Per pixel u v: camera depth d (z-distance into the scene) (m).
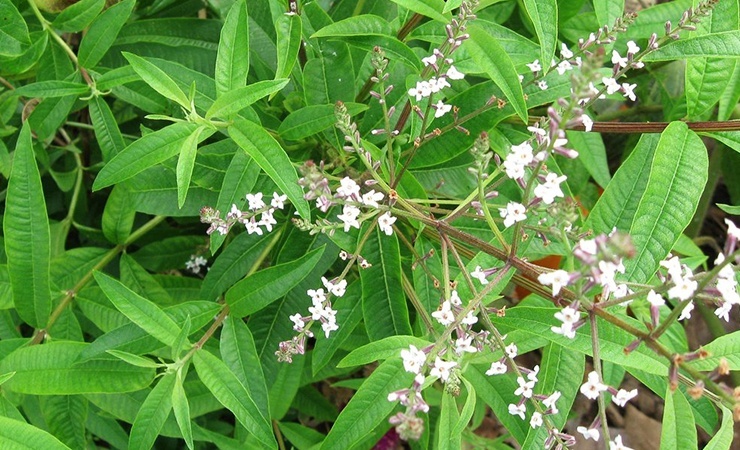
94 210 0.54
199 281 0.47
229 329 0.35
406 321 0.36
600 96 0.32
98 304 0.39
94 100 0.38
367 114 0.39
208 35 0.46
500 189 0.41
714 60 0.35
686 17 0.30
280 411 0.45
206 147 0.38
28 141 0.32
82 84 0.37
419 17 0.37
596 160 0.47
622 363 0.28
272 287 0.34
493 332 0.28
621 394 0.24
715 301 0.25
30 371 0.32
